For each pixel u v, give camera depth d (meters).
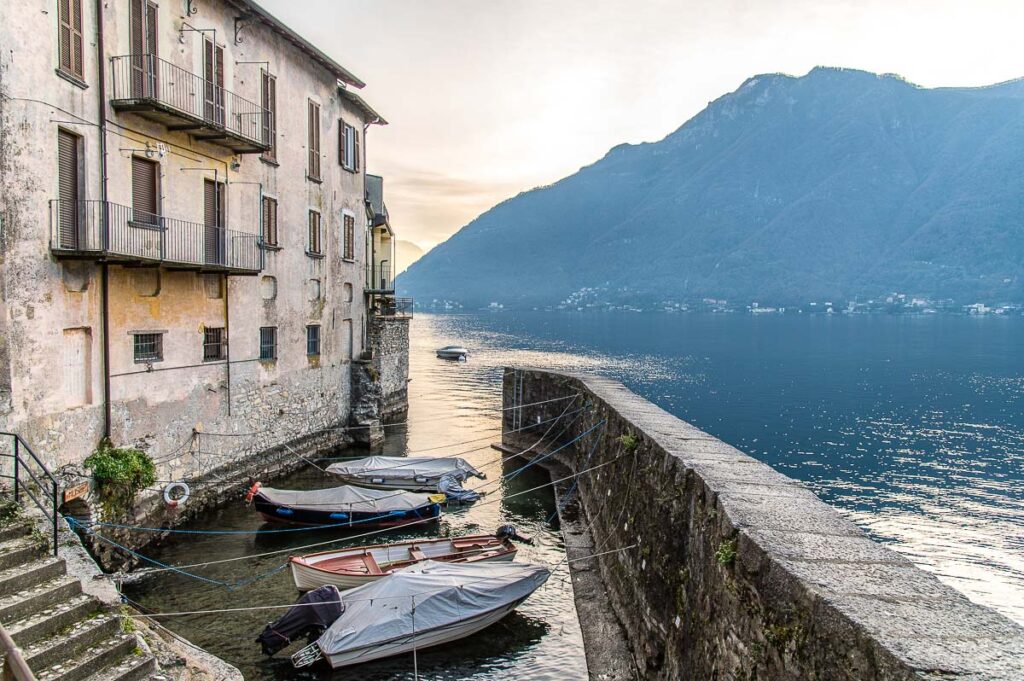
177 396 22.56
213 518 24.08
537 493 30.20
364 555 20.08
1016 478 46.09
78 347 18.03
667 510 13.56
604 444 23.48
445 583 17.06
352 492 24.75
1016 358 112.56
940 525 37.56
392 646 15.98
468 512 27.58
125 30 19.70
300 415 31.73
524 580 18.02
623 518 17.94
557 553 22.83
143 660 10.49
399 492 25.39
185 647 13.35
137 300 20.47
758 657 7.79
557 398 34.91
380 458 30.48
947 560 32.97
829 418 64.44
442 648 16.72
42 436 16.39
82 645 10.19
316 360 33.22
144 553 20.72
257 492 23.80
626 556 16.80
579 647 16.80
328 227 34.03
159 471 21.58
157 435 21.48
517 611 18.56
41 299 16.39
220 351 25.31
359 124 37.91
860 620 6.00
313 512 23.86
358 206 38.12
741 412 67.19
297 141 30.53
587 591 19.00
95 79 18.41
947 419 64.19
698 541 11.04
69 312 17.48
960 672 5.08
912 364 105.75
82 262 17.89
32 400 16.06
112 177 19.12
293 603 18.36
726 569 9.02
